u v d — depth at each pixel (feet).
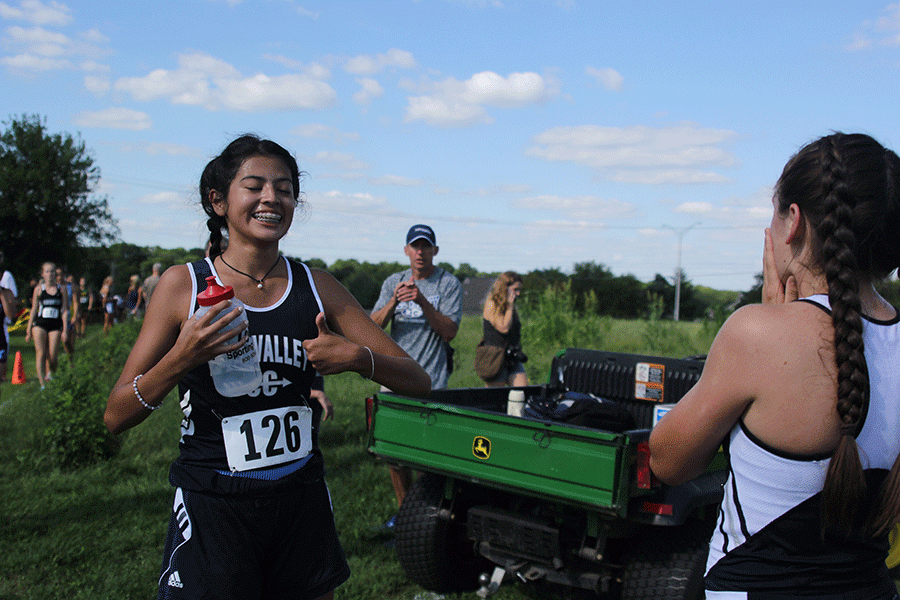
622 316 222.28
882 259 4.86
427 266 16.29
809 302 4.74
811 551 4.69
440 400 14.15
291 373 6.64
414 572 12.57
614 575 10.84
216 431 6.52
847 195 4.60
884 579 4.96
